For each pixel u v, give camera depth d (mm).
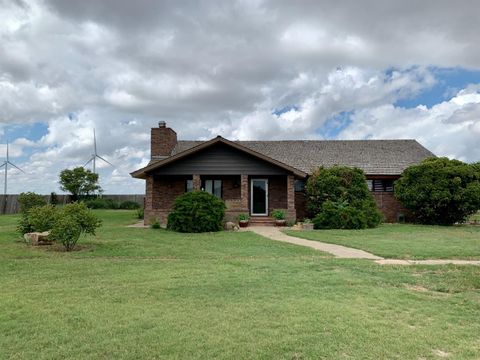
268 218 22172
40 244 13461
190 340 4664
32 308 5898
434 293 6984
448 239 14672
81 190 38156
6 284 7520
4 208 37562
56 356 4246
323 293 6828
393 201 24359
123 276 8203
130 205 38562
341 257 10891
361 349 4441
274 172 21750
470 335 4926
